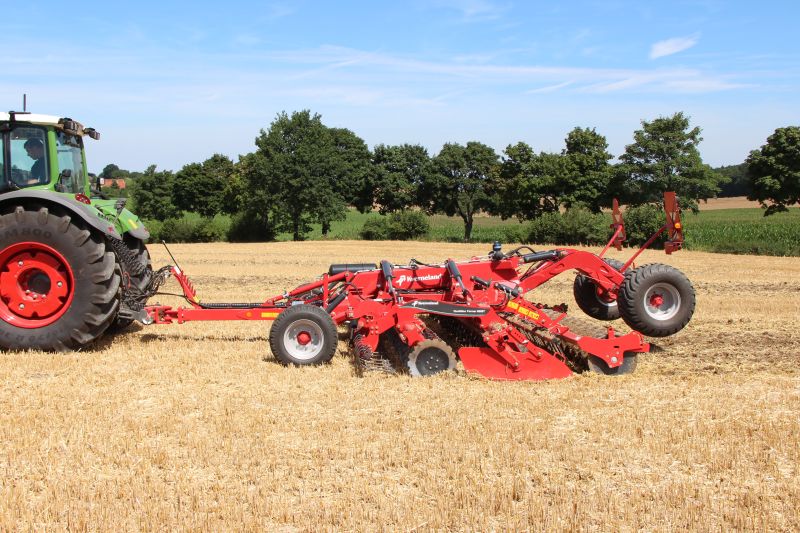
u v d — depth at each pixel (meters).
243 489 4.92
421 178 66.81
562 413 6.72
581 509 4.68
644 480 5.20
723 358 9.31
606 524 4.51
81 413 6.51
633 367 8.46
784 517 4.63
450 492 4.93
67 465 5.34
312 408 6.79
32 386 7.44
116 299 8.94
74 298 8.67
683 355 9.52
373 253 33.84
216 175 94.56
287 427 6.20
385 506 4.69
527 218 60.06
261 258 28.56
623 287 9.20
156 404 6.88
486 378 8.02
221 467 5.30
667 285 9.15
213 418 6.43
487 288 8.73
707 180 57.38
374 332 8.41
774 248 37.84
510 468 5.35
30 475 5.16
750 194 55.72
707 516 4.64
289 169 55.91
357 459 5.50
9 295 8.73
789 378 8.16
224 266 24.11
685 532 4.43
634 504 4.78
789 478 5.24
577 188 57.34
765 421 6.48
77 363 8.41
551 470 5.36
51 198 8.58
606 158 58.66
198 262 26.02
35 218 8.58
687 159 56.34
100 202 9.64
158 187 82.88
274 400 7.03
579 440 5.98
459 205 63.25
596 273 9.54
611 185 58.47
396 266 9.38
